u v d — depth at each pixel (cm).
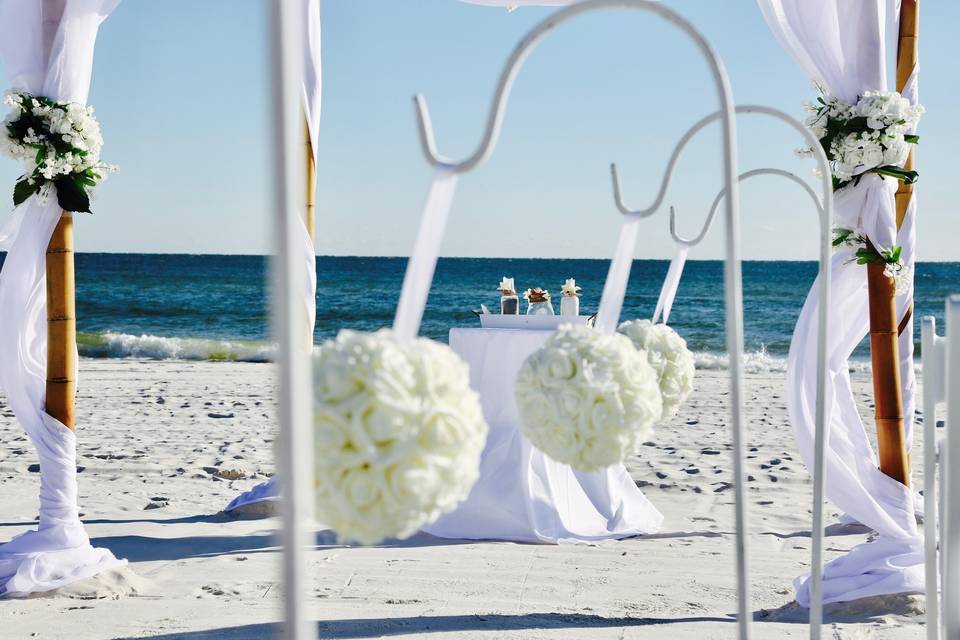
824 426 257
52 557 388
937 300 3891
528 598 381
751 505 576
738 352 186
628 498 534
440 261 4444
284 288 113
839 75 379
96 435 840
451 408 135
